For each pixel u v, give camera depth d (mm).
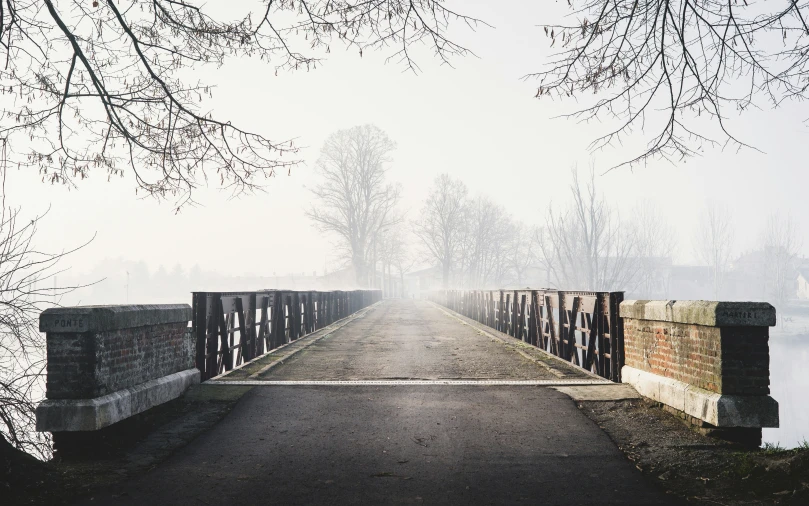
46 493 4344
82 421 5156
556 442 5684
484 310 23094
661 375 6816
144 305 6383
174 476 4773
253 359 10984
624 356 8133
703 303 5781
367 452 5395
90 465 5031
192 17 6277
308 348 13734
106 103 6359
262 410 6914
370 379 8984
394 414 6754
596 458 5219
